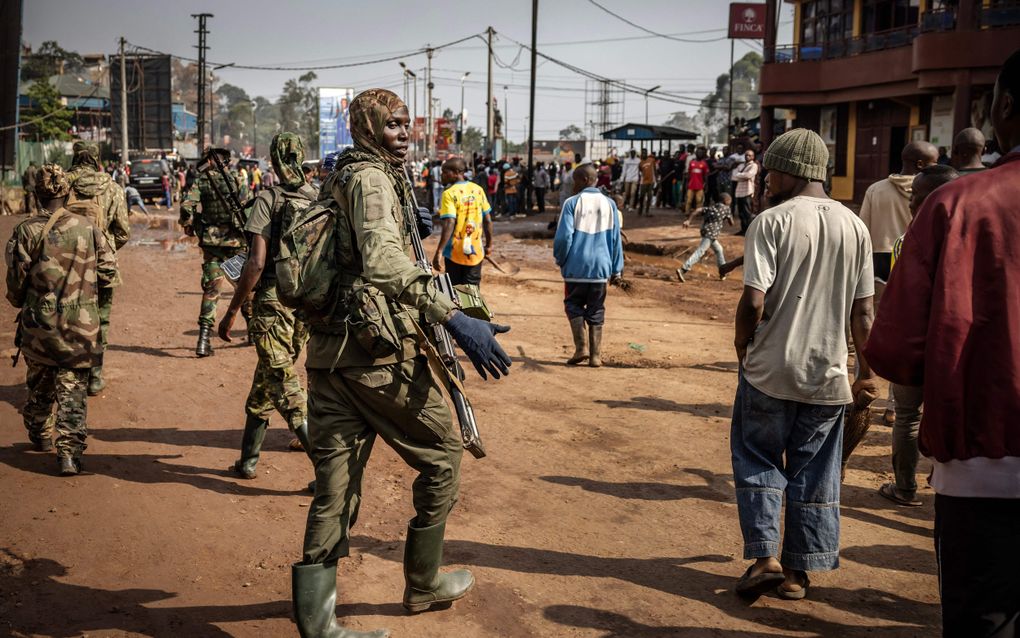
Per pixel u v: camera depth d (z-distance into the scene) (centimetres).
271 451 578
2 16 3061
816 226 369
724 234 2111
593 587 395
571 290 826
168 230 2464
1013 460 226
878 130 3152
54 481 508
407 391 328
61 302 510
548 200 3975
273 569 409
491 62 4556
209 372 779
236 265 490
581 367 831
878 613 376
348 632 335
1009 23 2311
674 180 2956
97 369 694
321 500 330
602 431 630
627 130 3606
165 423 630
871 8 3136
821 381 372
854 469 562
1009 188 231
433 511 354
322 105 5275
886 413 661
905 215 590
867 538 454
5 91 3134
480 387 750
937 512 244
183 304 1143
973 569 233
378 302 319
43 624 355
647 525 467
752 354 382
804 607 380
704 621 366
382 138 329
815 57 3272
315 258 318
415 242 345
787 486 386
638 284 1424
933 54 2409
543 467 554
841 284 371
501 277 1435
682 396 729
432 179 2856
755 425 383
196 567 409
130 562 413
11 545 425
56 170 517
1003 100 244
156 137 6581
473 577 396
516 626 359
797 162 378
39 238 507
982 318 229
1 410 645
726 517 480
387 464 558
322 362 324
